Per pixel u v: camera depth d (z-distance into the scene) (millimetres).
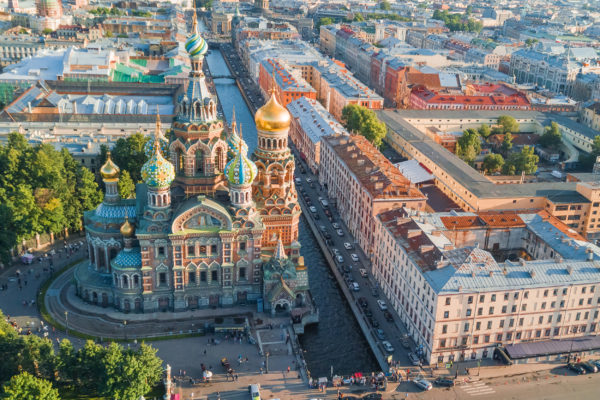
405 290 160625
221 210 153750
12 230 176750
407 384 139250
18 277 170625
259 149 177250
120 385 121688
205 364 142500
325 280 190000
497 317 145625
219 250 158000
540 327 149750
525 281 145875
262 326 157250
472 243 189000
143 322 155500
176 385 134875
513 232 190625
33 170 192000
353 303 172250
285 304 163500
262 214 173125
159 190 149500
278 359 145750
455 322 143250
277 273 161875
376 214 190125
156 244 153625
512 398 135250
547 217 195000
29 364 125688
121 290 156125
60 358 127188
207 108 156875
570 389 138875
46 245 191000
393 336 156875
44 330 150125
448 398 134625
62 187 192375
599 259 159125
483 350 148125
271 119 171625
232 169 154250
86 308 159250
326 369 148750
